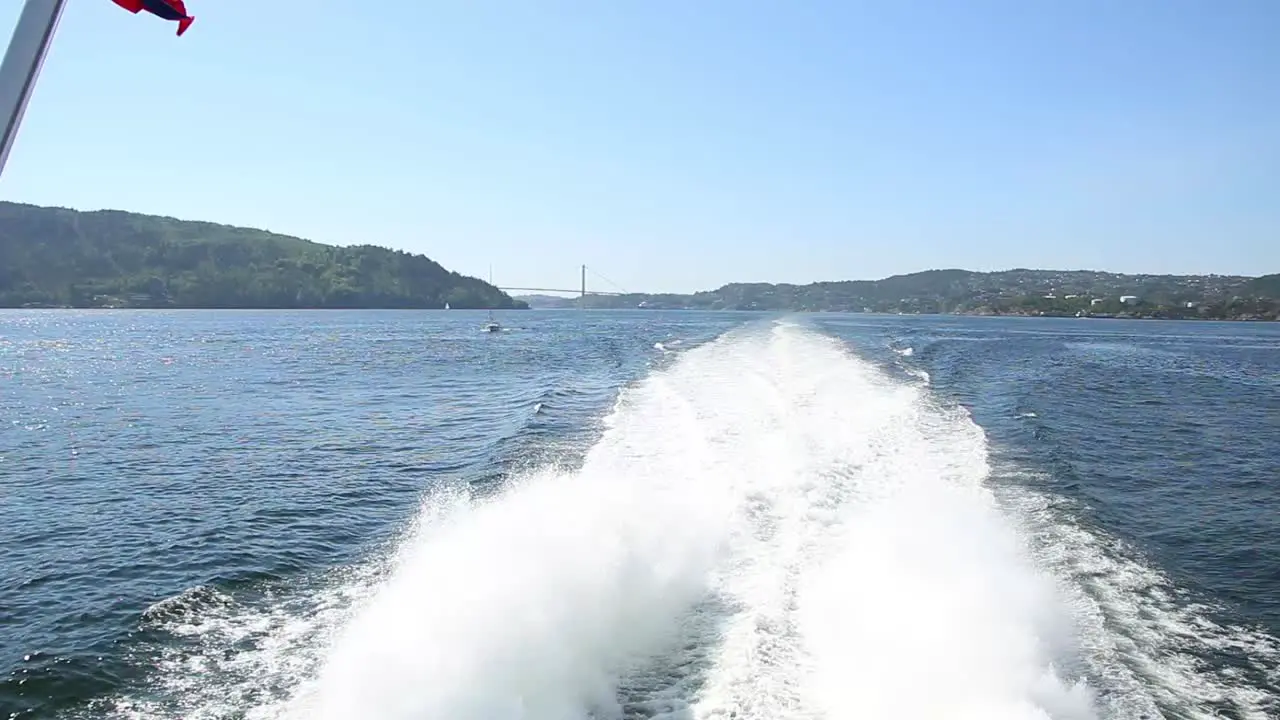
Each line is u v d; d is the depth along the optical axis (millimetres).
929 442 17469
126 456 19484
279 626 9070
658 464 14906
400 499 14992
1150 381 35625
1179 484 15930
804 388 24297
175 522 13719
